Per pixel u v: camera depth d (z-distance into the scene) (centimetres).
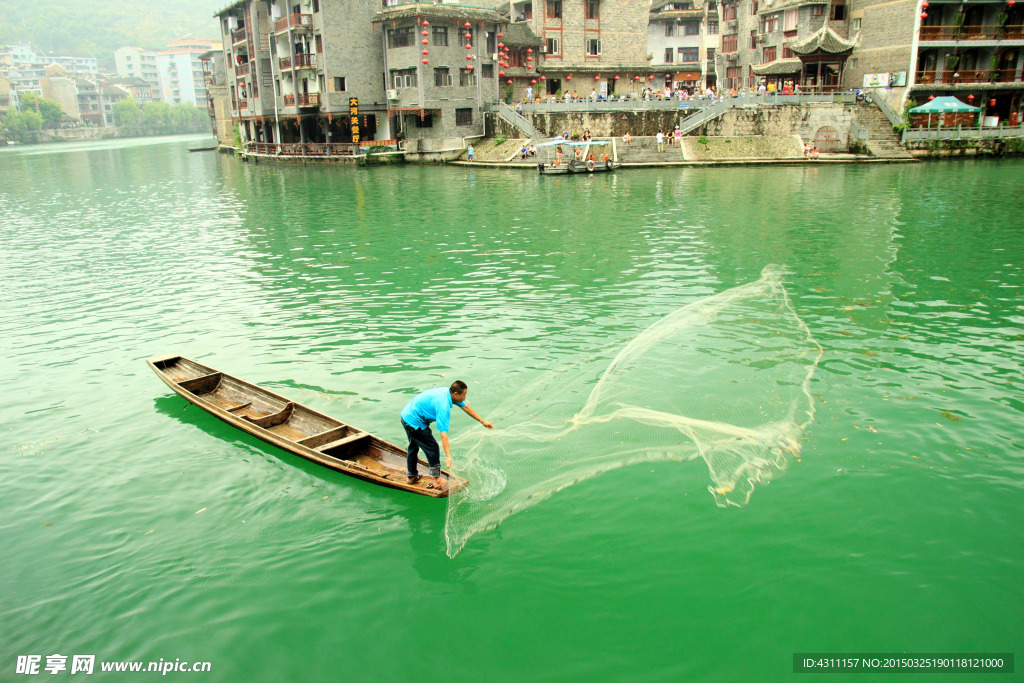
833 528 761
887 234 2328
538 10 6091
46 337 1489
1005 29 4962
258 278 1964
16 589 703
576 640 628
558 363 1222
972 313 1463
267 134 7200
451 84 5528
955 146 4847
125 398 1159
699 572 704
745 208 2967
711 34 7219
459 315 1534
